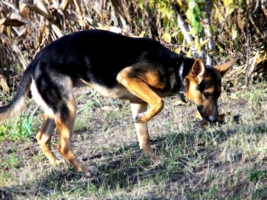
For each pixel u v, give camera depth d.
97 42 12.22
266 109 15.02
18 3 17.39
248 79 16.77
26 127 14.20
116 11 17.19
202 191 11.16
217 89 12.30
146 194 11.16
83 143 13.93
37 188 11.65
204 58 15.25
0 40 17.16
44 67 12.02
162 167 12.30
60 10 16.22
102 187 11.45
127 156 12.85
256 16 16.97
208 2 14.80
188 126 14.27
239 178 11.40
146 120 12.16
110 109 15.91
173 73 12.27
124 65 12.15
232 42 17.28
